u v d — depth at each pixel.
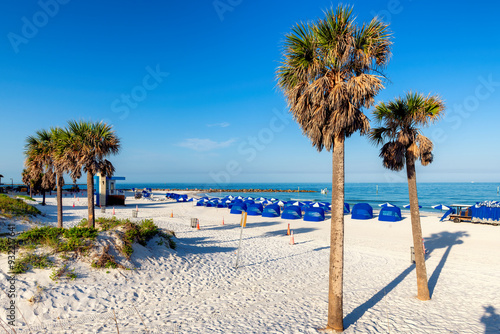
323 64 7.82
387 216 30.64
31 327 6.62
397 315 8.58
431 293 10.55
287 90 8.62
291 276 12.16
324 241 20.42
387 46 7.86
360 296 10.16
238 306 8.85
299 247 18.00
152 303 8.62
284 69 8.37
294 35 7.91
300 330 7.39
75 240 10.11
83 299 8.01
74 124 15.45
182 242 16.41
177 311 8.23
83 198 53.34
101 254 10.06
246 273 12.16
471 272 13.20
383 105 10.53
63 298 7.78
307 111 8.09
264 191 136.38
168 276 10.62
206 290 10.02
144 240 12.39
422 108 9.70
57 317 7.16
